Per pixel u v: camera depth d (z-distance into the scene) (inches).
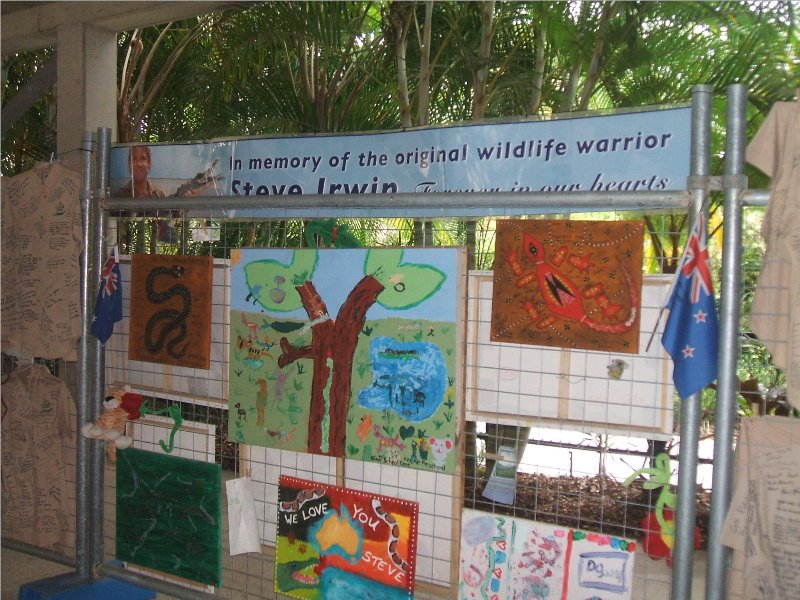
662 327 94.8
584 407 100.0
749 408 157.3
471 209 105.4
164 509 128.0
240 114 217.8
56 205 133.0
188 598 123.6
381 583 109.3
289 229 197.2
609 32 168.1
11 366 145.9
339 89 207.3
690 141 91.2
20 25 155.8
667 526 94.6
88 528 133.0
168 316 126.0
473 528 103.7
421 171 111.3
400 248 106.1
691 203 87.2
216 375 126.3
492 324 99.9
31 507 143.6
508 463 105.9
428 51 186.5
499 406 105.4
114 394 129.4
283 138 121.1
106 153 128.3
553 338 96.4
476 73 186.2
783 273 84.4
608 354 98.1
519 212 101.6
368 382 108.6
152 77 247.3
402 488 109.9
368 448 108.9
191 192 129.2
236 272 118.9
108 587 130.4
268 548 123.9
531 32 198.5
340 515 112.9
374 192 114.3
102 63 151.0
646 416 96.3
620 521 163.6
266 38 185.9
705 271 84.5
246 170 124.6
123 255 134.5
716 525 87.3
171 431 129.8
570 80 182.7
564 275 95.7
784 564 85.5
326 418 111.7
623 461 156.9
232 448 213.2
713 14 157.2
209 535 123.6
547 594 99.0
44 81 163.3
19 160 247.3
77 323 131.8
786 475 85.5
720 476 86.6
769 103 151.6
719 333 86.1
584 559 97.0
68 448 141.1
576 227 94.9
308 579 115.2
